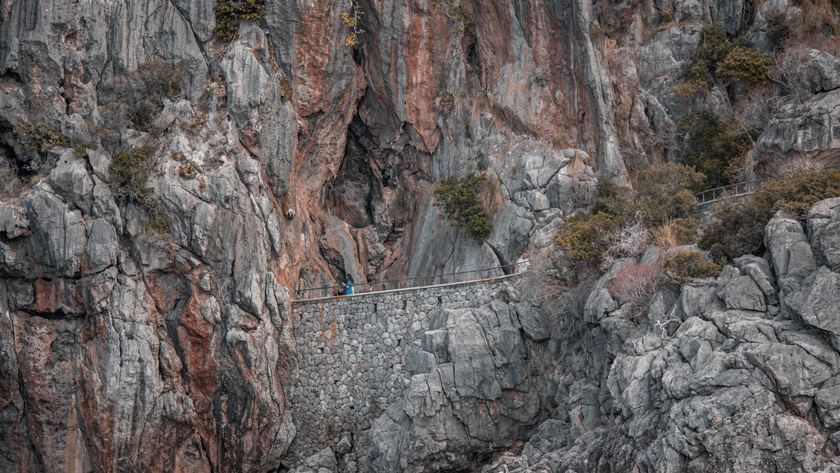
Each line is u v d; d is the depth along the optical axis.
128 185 51.25
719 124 54.84
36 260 50.47
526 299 49.81
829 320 38.44
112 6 54.09
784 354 38.25
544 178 53.81
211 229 51.38
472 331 48.97
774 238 40.97
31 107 52.62
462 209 55.16
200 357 51.06
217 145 52.81
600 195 53.06
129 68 53.56
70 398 50.34
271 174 54.00
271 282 52.09
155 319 50.94
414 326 51.41
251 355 50.97
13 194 51.34
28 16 53.19
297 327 52.44
